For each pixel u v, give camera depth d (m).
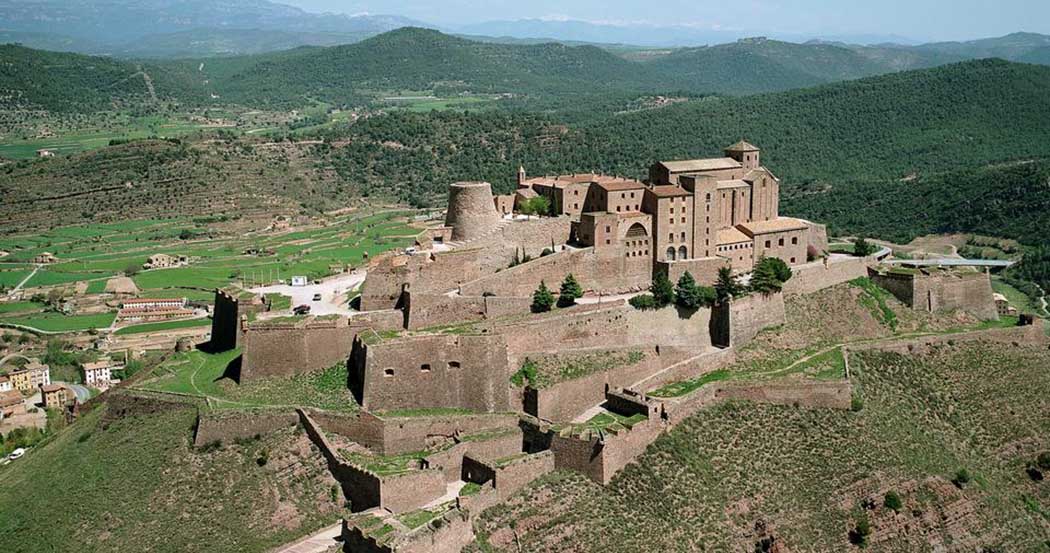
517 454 128.38
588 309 157.25
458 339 134.75
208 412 129.00
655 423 134.12
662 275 165.75
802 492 135.12
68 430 158.38
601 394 145.62
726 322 163.25
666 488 126.88
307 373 141.00
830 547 130.62
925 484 143.12
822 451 142.25
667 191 175.38
